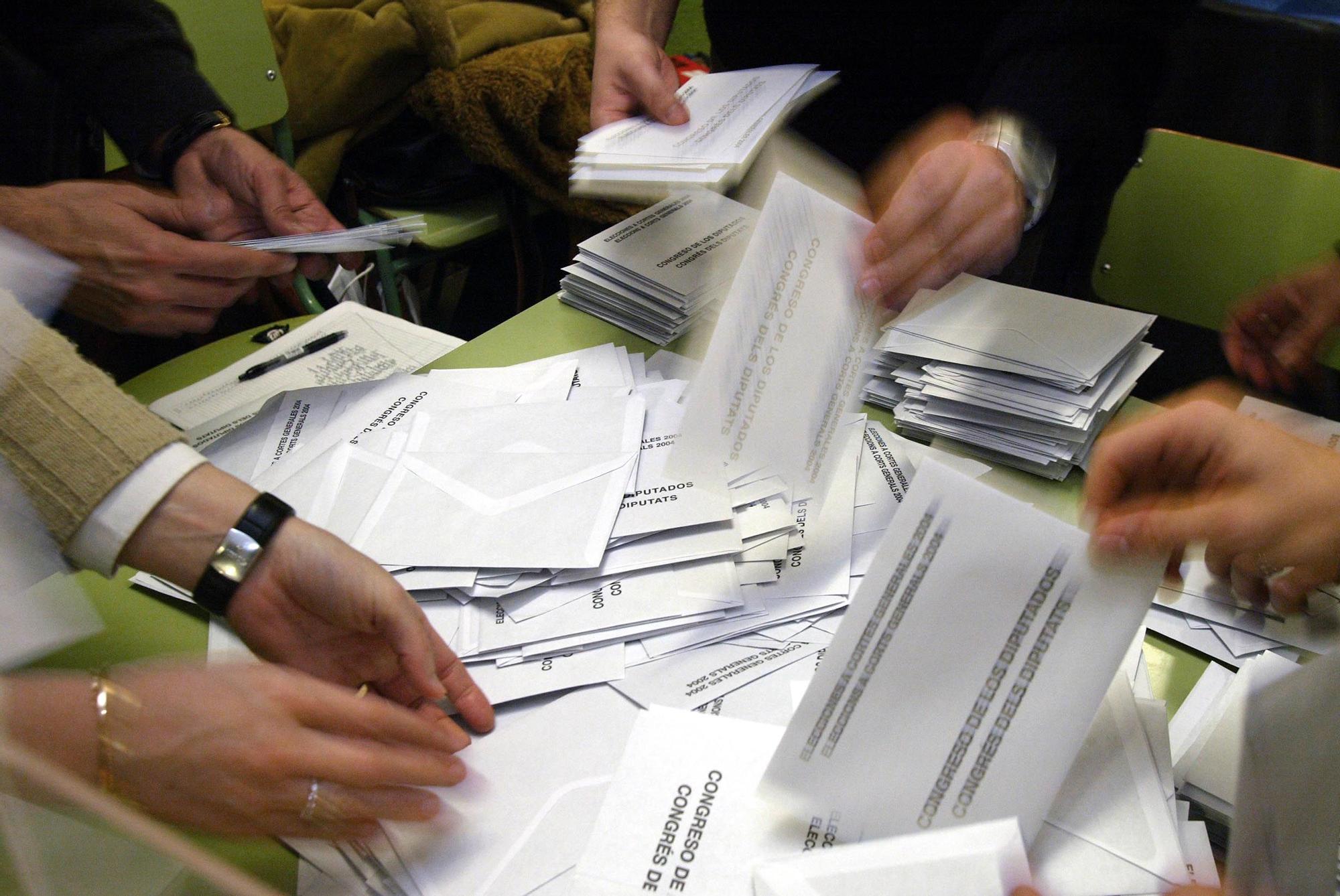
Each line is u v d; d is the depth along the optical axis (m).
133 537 0.50
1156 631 0.54
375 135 1.54
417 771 0.43
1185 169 0.95
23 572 0.37
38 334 0.49
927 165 0.74
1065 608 0.37
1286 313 0.72
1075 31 0.83
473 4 1.52
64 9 0.86
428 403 0.74
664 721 0.47
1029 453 0.66
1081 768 0.43
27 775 0.30
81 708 0.36
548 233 1.87
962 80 1.09
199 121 0.90
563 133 1.43
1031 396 0.66
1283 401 0.96
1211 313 0.99
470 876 0.42
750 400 0.53
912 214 0.72
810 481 0.55
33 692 0.36
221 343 0.98
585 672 0.52
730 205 0.96
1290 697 0.38
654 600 0.56
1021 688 0.38
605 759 0.47
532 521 0.60
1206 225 0.96
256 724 0.39
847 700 0.39
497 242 1.84
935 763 0.38
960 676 0.38
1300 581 0.48
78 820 0.31
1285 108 1.30
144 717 0.37
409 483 0.64
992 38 0.98
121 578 0.60
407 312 1.64
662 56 0.85
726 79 0.85
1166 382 1.30
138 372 1.34
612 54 0.84
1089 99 0.80
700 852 0.41
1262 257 0.94
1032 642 0.37
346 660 0.51
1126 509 0.45
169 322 0.83
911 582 0.37
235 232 0.92
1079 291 1.12
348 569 0.50
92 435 0.49
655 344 0.84
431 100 1.40
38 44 0.86
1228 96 1.33
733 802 0.43
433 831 0.44
